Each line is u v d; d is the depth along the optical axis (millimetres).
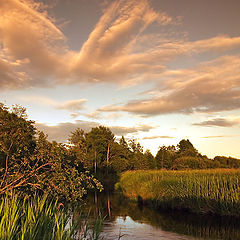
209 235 11141
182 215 15305
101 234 10930
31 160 9602
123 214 15961
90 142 64438
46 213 6531
